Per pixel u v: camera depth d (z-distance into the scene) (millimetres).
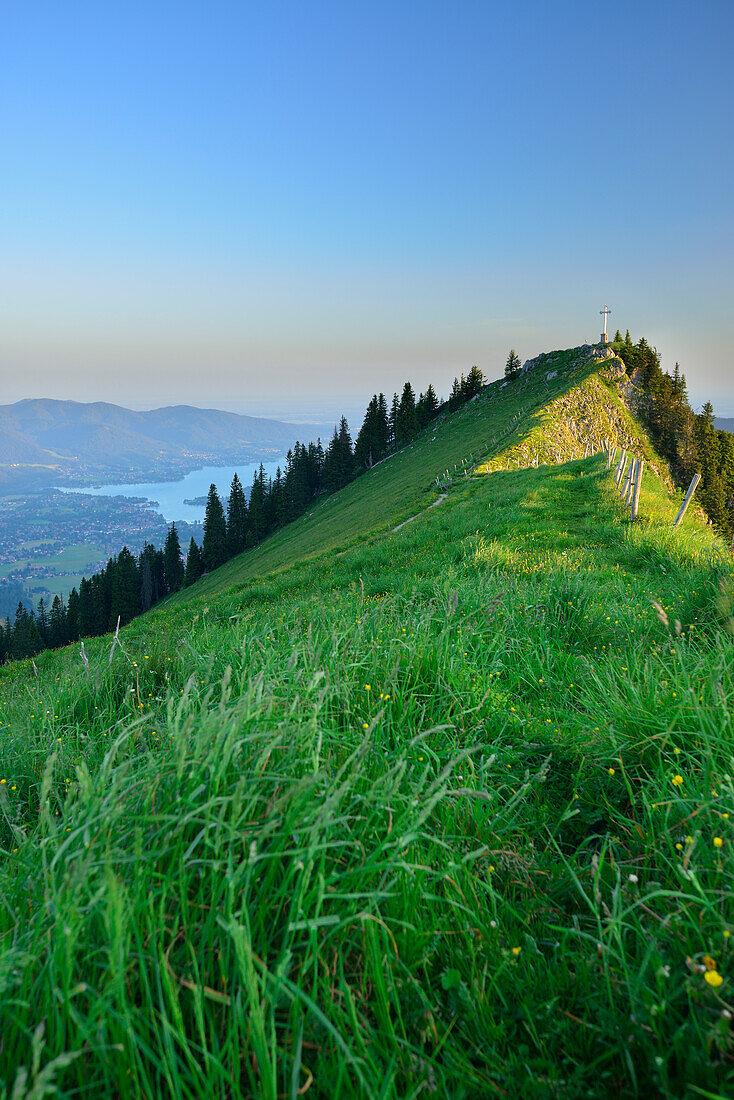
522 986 1963
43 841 2084
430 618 5395
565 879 2422
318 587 15297
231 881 1751
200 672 5188
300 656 4426
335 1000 1822
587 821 2854
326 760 2729
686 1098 1548
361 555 17750
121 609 99688
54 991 1590
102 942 1812
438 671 4383
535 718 3943
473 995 1896
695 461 76250
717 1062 1592
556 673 4871
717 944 1929
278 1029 1762
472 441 70812
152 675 5852
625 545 11781
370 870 2078
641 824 2691
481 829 2672
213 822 2008
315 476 120250
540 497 20234
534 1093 1628
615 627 5965
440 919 2146
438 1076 1658
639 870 2438
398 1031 1811
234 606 16312
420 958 2010
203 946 1794
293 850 1930
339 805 2393
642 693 3629
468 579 8961
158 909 1898
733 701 3229
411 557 15648
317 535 62125
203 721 2494
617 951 2014
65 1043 1603
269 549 82250
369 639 5043
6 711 6449
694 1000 1783
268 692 3266
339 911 1995
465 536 15922
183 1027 1628
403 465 85812
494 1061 1733
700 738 3006
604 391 76500
